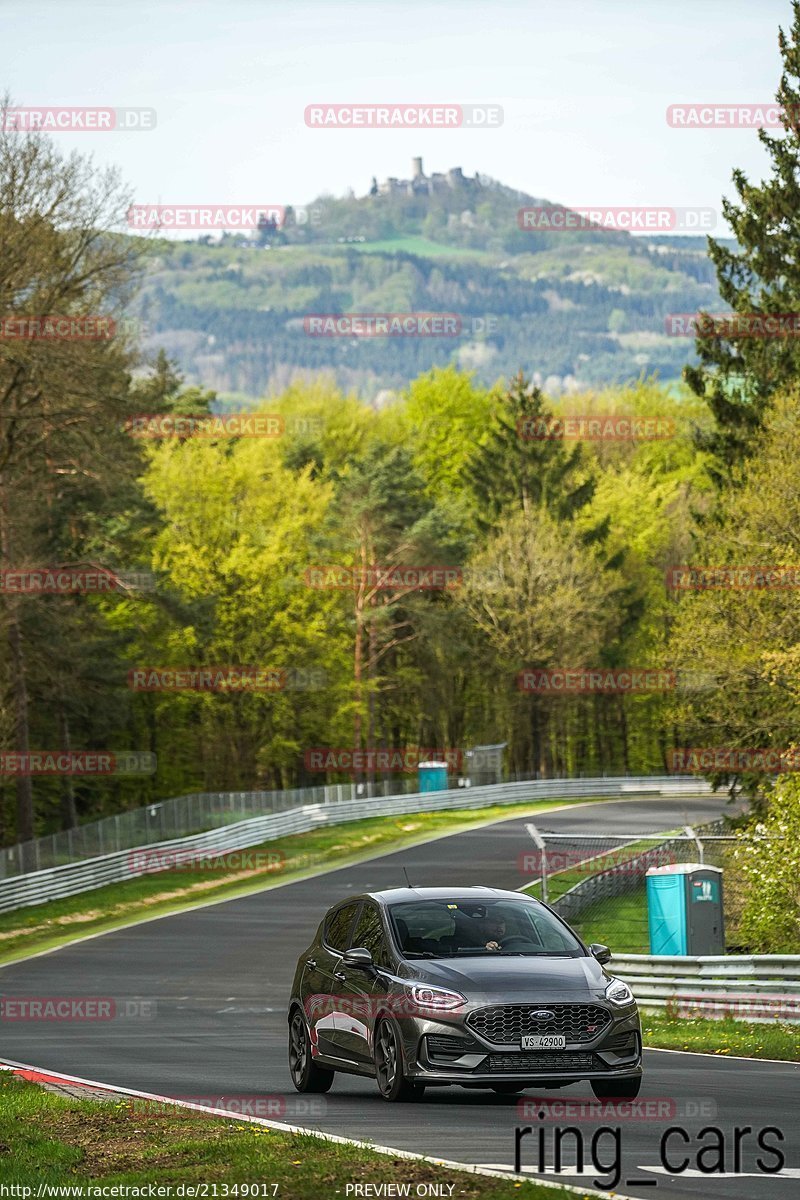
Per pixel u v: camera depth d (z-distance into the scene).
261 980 96.69
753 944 94.56
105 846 161.00
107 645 191.62
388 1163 31.05
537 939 43.50
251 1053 60.62
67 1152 33.41
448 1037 39.50
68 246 139.50
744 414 156.38
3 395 144.38
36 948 120.00
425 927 43.41
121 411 149.50
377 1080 41.91
